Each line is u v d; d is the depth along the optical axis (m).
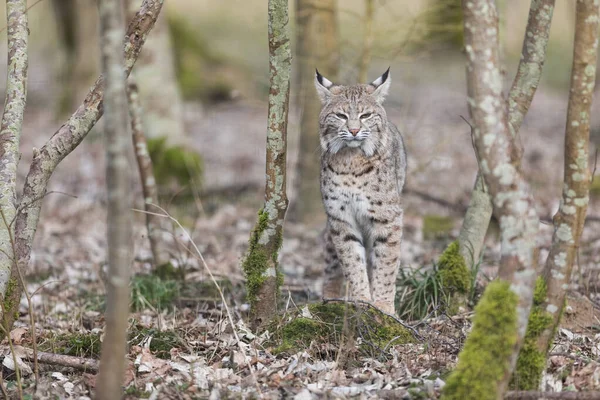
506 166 6.76
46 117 30.66
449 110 28.72
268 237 10.01
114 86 6.21
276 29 9.30
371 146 11.25
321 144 11.61
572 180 7.17
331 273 12.10
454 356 9.19
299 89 17.83
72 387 8.52
